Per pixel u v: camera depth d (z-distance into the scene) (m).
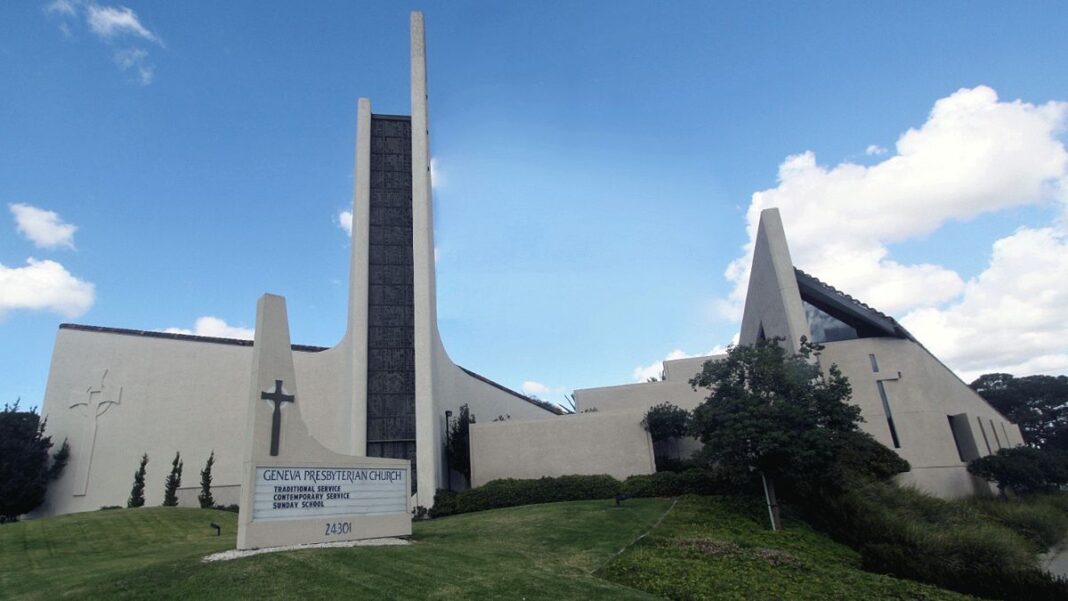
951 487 21.94
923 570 11.98
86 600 9.02
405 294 32.41
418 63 36.78
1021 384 67.19
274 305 14.29
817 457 16.84
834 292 24.53
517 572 10.68
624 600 9.38
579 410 38.22
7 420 32.88
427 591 9.27
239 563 10.67
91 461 33.78
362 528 14.11
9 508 31.05
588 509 20.09
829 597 10.30
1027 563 12.52
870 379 23.42
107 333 36.28
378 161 35.03
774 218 24.95
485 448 30.05
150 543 18.64
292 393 13.92
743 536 15.74
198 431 34.59
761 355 19.08
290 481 13.23
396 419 29.95
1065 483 26.44
